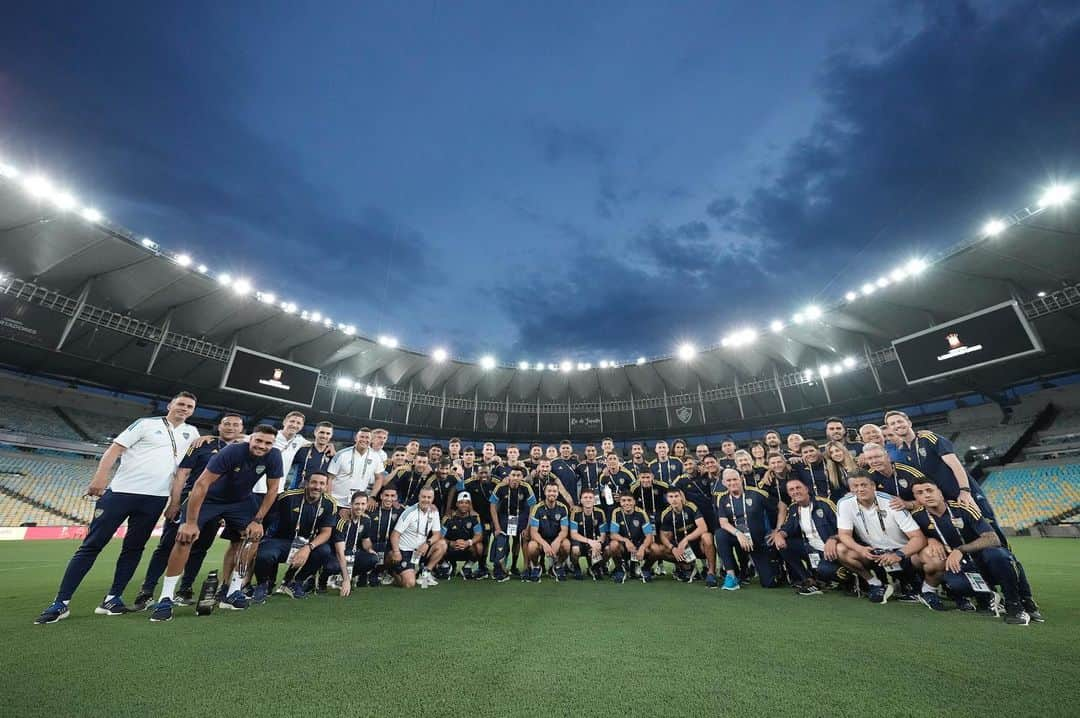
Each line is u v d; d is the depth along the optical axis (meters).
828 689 2.23
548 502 7.32
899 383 29.61
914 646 3.01
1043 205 17.78
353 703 2.05
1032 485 22.88
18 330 21.70
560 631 3.46
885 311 25.75
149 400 30.08
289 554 5.29
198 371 27.50
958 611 4.23
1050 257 19.72
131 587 5.51
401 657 2.76
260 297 25.00
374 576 6.34
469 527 7.22
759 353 33.16
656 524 7.32
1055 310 21.31
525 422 39.47
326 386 32.91
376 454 7.05
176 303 23.95
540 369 37.22
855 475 5.06
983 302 23.05
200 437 4.88
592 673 2.47
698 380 36.88
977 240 20.09
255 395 26.42
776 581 6.14
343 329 29.59
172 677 2.39
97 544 3.96
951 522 4.30
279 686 2.26
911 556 4.61
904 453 5.23
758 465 7.04
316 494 5.47
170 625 3.60
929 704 2.05
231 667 2.56
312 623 3.72
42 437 23.73
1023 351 20.97
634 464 8.62
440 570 7.11
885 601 4.75
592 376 37.97
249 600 4.56
